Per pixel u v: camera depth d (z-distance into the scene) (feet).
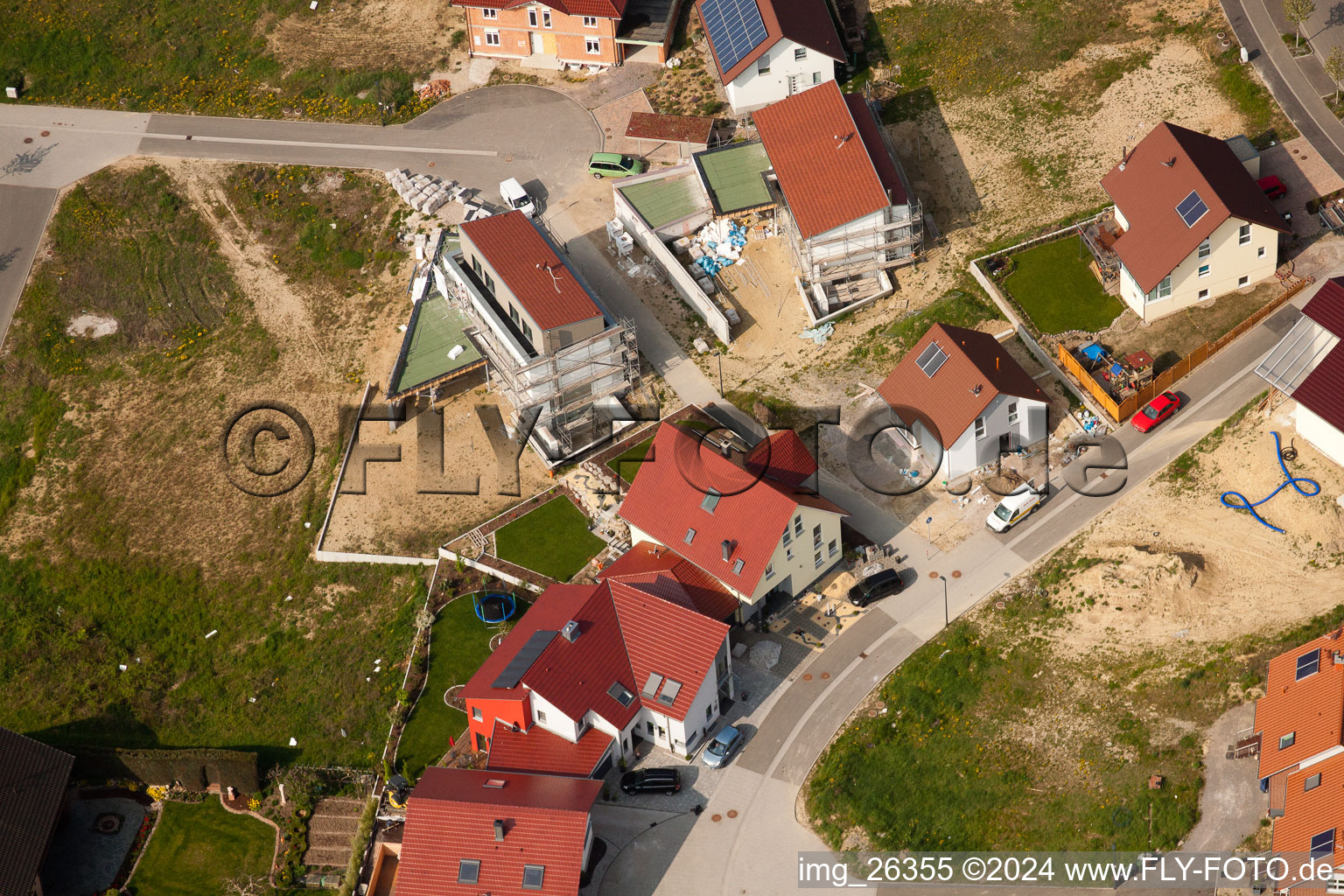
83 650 296.92
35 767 263.70
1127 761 231.50
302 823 260.83
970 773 236.02
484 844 223.10
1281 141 315.99
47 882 260.42
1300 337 264.31
